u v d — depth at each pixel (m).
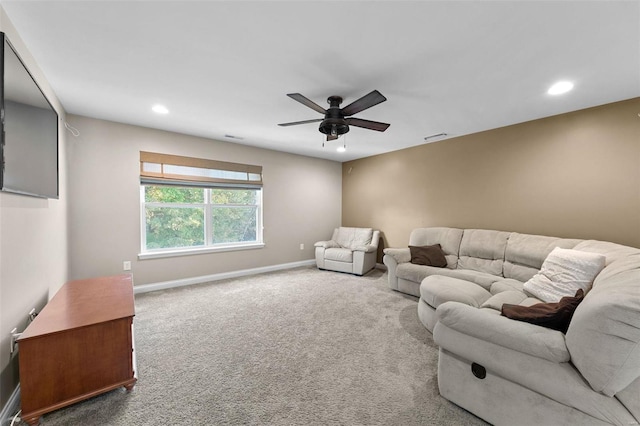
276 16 1.50
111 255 3.37
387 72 2.12
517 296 2.24
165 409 1.51
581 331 1.08
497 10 1.44
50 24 1.57
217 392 1.66
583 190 2.85
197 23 1.57
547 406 1.20
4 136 1.31
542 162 3.15
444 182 4.18
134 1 1.39
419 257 3.71
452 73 2.13
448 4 1.40
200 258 4.10
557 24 1.55
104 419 1.43
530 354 1.23
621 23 1.53
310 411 1.50
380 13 1.47
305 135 3.97
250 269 4.65
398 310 3.02
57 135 2.21
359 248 4.65
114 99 2.67
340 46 1.79
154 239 3.78
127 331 1.62
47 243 2.18
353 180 5.76
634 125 2.54
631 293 1.02
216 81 2.29
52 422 1.40
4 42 1.30
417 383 1.75
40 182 1.83
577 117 2.89
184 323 2.65
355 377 1.81
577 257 2.19
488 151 3.64
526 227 3.30
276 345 2.24
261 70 2.11
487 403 1.39
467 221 3.90
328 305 3.17
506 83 2.29
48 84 2.31
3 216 1.43
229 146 4.37
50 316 1.60
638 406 1.01
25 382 1.35
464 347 1.46
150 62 2.01
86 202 3.20
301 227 5.36
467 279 2.97
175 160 3.82
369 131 3.70
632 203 2.55
